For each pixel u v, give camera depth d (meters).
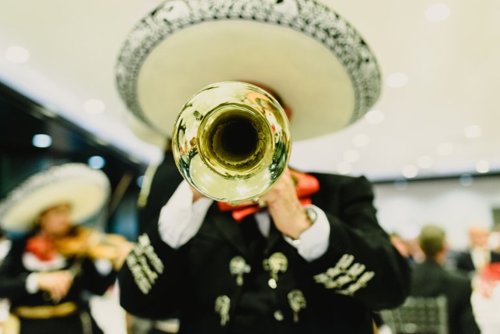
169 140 1.63
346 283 0.99
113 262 3.20
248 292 1.06
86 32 4.62
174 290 1.12
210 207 1.17
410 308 2.95
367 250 1.00
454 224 14.09
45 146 8.04
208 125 0.92
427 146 10.06
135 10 4.15
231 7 0.91
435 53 5.19
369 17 4.31
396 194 14.77
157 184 1.37
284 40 0.99
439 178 14.22
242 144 0.94
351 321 1.07
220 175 0.89
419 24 4.47
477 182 14.05
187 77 1.16
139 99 1.24
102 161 9.66
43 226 3.24
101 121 7.77
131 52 1.04
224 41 1.01
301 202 1.10
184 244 1.10
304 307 1.03
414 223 13.61
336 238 0.96
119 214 11.60
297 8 0.92
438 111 7.44
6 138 7.52
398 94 6.64
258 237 1.11
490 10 4.22
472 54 5.22
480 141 9.61
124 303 1.13
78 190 3.25
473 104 7.07
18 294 2.83
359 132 8.75
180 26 0.96
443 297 2.91
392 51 5.12
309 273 1.03
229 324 1.04
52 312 2.94
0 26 4.52
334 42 0.97
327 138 9.19
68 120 7.07
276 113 0.89
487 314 3.47
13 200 3.03
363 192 1.18
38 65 5.46
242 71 1.16
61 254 3.15
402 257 1.12
